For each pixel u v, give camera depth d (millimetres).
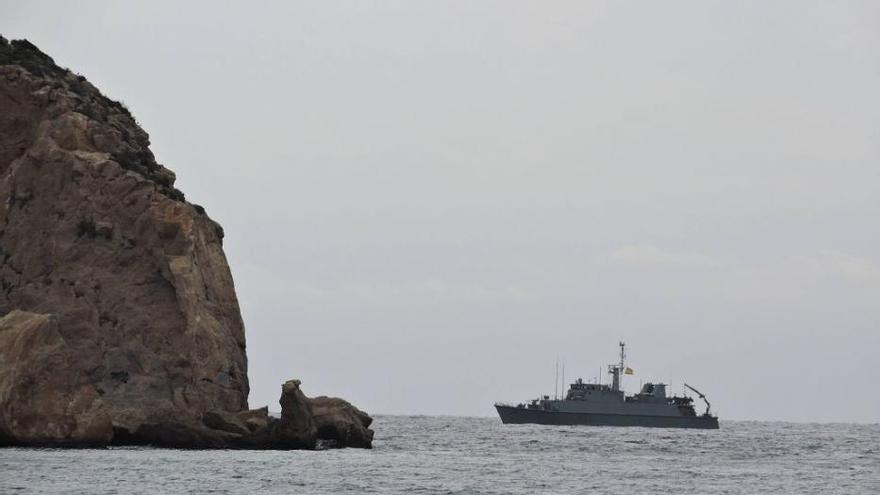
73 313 187000
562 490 142750
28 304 188625
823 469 193625
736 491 148875
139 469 142125
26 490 119250
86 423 165750
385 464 170250
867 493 150750
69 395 165250
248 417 188375
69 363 166000
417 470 162875
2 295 190375
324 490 131500
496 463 184500
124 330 187500
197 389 185875
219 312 197250
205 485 130125
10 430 160125
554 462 192000
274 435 188000
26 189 198000
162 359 186625
